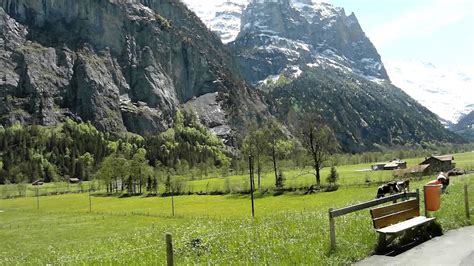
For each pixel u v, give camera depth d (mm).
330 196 100250
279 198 109750
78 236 74000
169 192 148250
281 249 17609
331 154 129875
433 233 20016
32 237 78062
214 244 20453
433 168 139750
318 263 15773
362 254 17000
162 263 17688
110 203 137625
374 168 179125
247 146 143375
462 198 29641
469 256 16078
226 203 109062
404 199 22172
